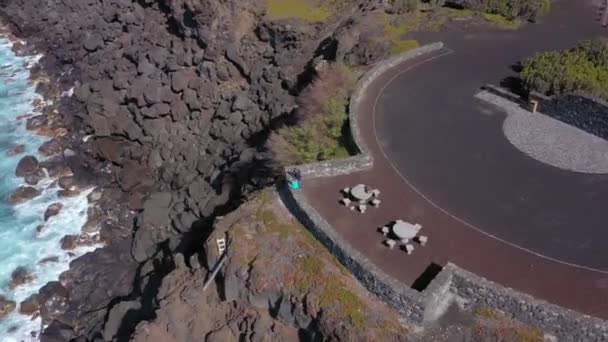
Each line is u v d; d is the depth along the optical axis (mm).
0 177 47844
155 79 50281
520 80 37969
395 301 24500
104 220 43125
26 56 65188
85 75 56625
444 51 43062
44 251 41250
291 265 27234
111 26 59781
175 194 43219
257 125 44719
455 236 27344
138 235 40156
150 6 58625
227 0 48781
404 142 33562
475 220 28219
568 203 29062
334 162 31016
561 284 24688
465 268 25625
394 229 27078
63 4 64375
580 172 31141
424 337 23875
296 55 46969
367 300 25328
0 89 59188
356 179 30969
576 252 26250
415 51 42219
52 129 52844
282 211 30141
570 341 23062
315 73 41688
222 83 49281
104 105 49938
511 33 45438
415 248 26812
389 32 46094
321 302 25578
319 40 47281
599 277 24969
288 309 26656
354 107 36031
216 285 29562
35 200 45469
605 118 32750
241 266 27906
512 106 36688
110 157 47500
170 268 34719
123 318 33469
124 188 44844
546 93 35844
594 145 33094
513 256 26156
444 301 25031
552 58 38250
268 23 47562
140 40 56219
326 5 50094
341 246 26469
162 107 48188
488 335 23688
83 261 39719
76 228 42938
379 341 24031
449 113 36125
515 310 23781
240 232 29172
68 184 46312
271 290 27094
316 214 28250
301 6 49969
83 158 48469
